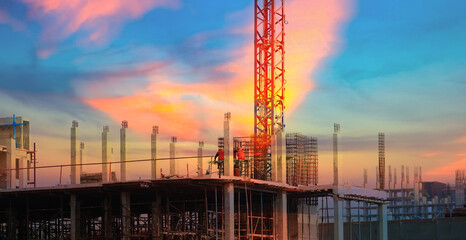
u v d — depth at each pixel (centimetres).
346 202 7031
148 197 6794
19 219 6888
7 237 6506
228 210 5319
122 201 5850
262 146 7325
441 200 12506
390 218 9631
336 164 6538
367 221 7381
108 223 6066
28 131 8175
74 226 5888
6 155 7088
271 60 8450
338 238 6419
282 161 6044
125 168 5756
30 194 6000
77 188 5734
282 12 8544
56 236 6531
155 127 5978
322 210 7269
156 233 5872
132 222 6569
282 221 6059
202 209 6956
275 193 6194
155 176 5856
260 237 6525
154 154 5925
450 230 8081
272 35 8469
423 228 8131
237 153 5991
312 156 7275
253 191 6084
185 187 5688
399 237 8131
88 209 7144
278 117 8338
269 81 8456
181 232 5772
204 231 6341
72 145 5934
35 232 6800
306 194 6656
